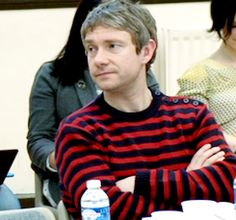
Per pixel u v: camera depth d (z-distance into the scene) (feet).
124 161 15.40
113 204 14.62
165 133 15.98
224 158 16.02
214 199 15.26
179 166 15.89
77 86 23.12
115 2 15.61
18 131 36.96
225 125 23.57
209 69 23.77
